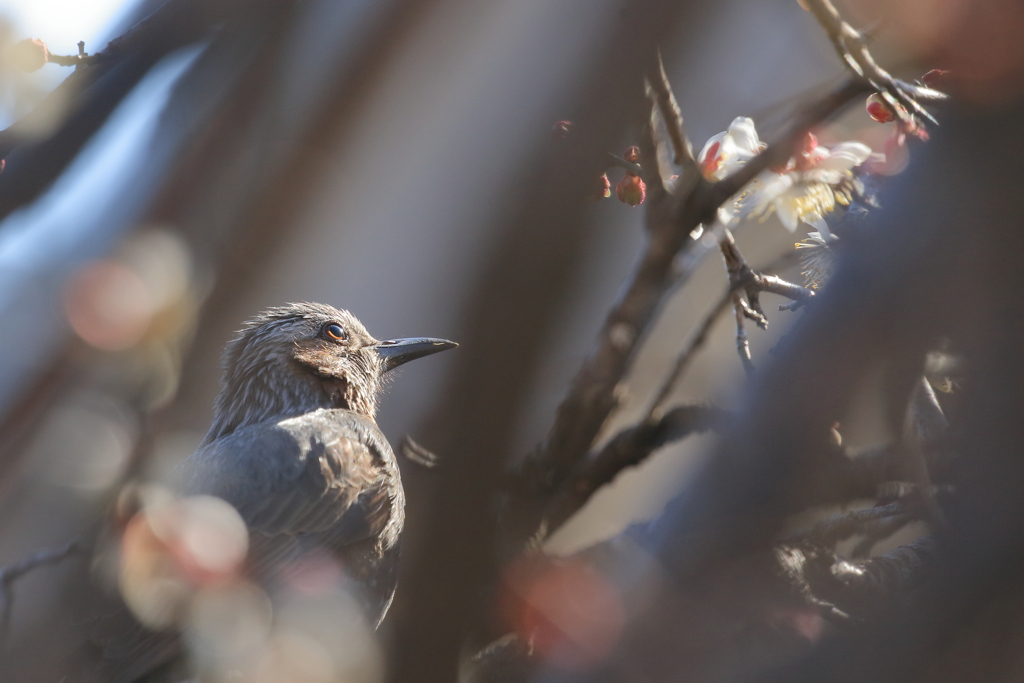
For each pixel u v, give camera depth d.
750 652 4.43
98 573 4.88
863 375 4.11
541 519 5.86
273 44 5.33
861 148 7.02
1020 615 3.56
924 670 3.69
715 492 4.46
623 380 6.75
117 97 5.52
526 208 3.69
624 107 3.79
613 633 4.68
